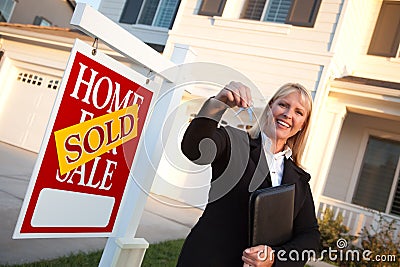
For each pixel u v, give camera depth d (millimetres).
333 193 7055
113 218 1553
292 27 6750
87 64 1285
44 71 9180
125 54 1410
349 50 7184
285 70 6605
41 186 1229
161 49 8250
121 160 1479
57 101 1213
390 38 7438
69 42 8734
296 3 6895
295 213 1336
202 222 1304
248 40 7008
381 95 5969
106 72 1352
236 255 1217
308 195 1414
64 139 1256
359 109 6379
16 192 4207
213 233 1248
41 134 8820
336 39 6367
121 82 1413
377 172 6934
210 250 1229
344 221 5812
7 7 12844
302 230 1355
